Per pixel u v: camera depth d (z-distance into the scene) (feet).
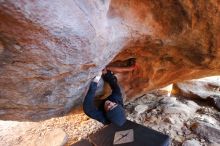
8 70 5.91
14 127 16.30
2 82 6.24
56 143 14.48
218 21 7.95
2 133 15.71
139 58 10.93
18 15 4.82
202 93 17.21
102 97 11.44
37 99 7.41
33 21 5.02
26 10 4.83
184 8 7.84
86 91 8.91
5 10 4.70
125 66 11.36
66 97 8.12
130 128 13.14
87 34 5.99
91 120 16.21
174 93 18.16
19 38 5.22
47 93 7.36
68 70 6.69
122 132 13.00
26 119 8.44
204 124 14.33
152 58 10.76
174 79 12.18
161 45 9.48
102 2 6.61
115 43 8.10
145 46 9.73
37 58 5.80
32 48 5.52
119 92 11.03
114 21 7.73
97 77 8.70
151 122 15.14
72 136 15.12
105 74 10.85
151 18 8.32
